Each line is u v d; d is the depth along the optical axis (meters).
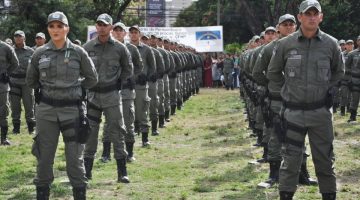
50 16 7.36
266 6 30.12
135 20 52.62
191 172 10.40
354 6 37.56
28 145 13.55
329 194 7.39
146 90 12.90
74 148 7.45
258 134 12.88
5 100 13.43
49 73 7.34
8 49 13.09
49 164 7.50
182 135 15.38
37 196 7.56
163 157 11.96
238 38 64.69
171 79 19.70
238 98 27.59
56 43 7.40
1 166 11.02
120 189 9.07
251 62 11.34
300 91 7.10
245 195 8.67
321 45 7.12
